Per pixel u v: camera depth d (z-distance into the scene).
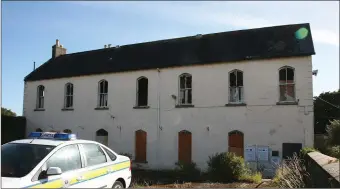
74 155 6.63
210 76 18.92
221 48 19.72
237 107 18.02
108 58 23.53
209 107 18.70
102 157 7.46
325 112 24.02
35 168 5.67
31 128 24.84
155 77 20.44
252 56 17.92
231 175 14.67
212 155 18.00
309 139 16.36
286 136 16.78
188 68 19.55
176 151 19.25
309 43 17.44
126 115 21.06
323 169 7.07
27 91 25.55
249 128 17.58
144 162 19.92
